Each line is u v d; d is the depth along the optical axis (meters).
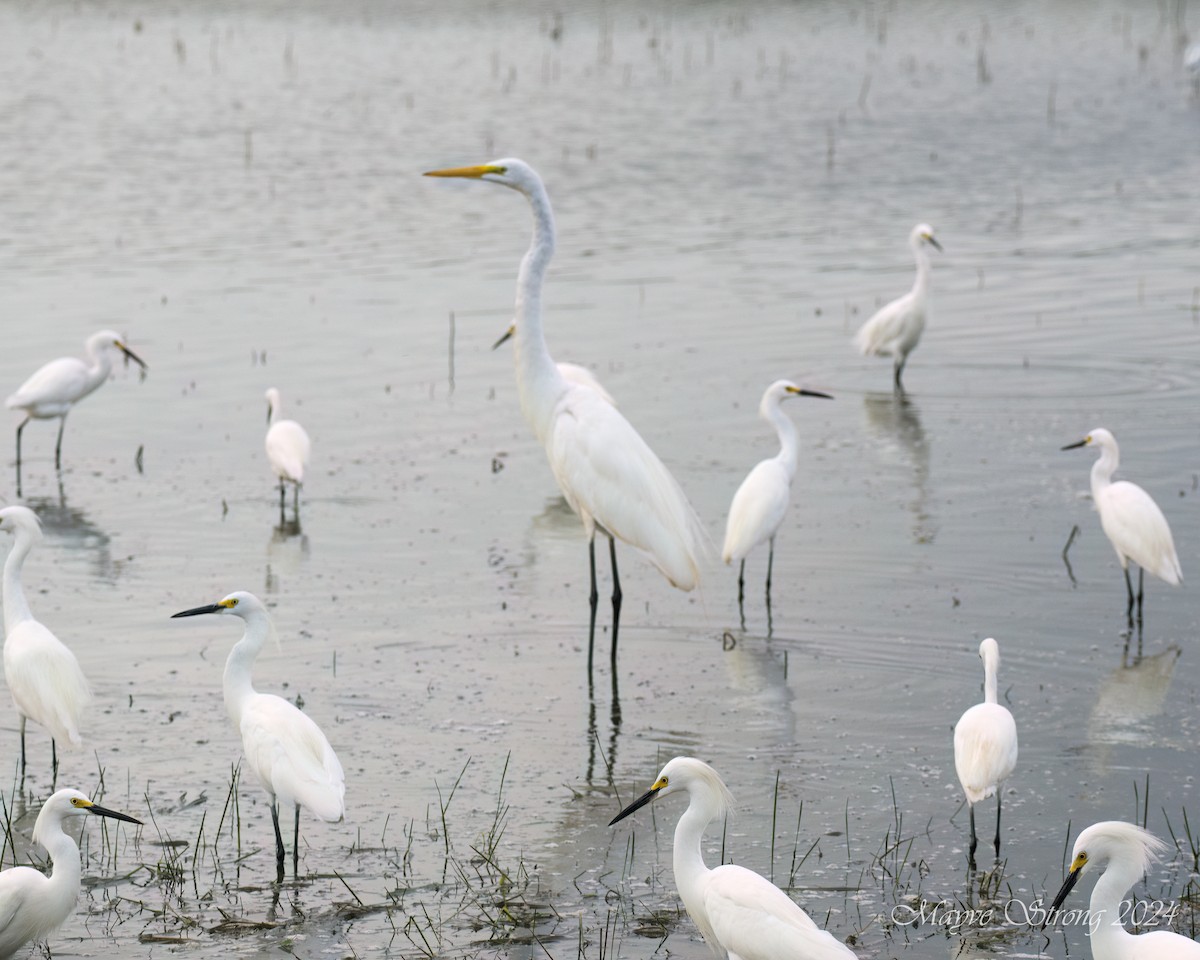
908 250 32.16
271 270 30.55
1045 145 45.12
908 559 16.08
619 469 13.60
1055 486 18.38
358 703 12.73
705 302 28.06
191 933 9.24
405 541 17.02
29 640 11.35
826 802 10.95
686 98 54.50
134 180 39.88
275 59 63.56
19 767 11.64
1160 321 26.09
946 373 23.64
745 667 13.49
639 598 15.36
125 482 19.25
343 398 22.64
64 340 25.31
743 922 8.08
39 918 8.71
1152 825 10.48
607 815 10.84
